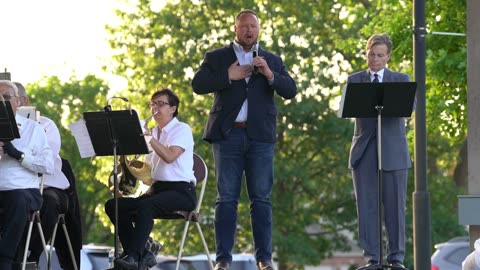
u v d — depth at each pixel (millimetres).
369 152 19094
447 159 59094
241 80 18906
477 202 21172
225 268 18781
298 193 57969
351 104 18156
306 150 57969
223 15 57344
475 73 21766
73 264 20078
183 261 26281
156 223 56219
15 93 18562
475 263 17703
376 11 43125
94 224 89062
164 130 19031
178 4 58469
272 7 56312
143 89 58875
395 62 38375
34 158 18359
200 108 57719
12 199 18344
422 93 24562
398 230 19047
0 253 18234
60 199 19500
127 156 19547
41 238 18859
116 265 18078
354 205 58062
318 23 56375
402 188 19078
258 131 18828
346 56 56156
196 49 57156
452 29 37031
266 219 18875
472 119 21750
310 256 55969
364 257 19109
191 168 19062
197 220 18953
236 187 18938
